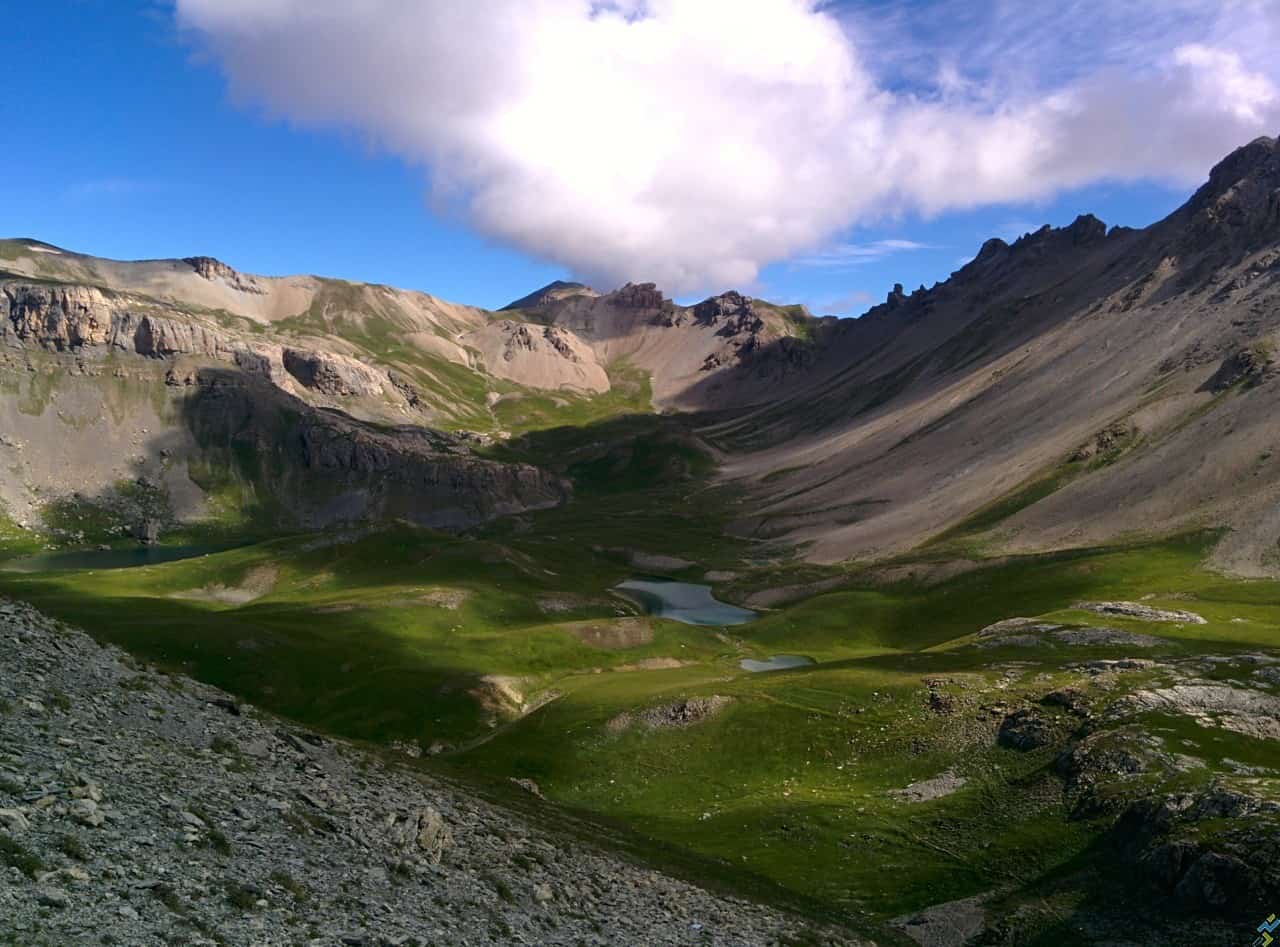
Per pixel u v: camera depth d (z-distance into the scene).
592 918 38.09
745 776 99.69
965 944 58.59
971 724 97.25
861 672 121.38
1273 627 127.81
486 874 37.62
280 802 33.31
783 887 68.31
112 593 195.00
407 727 121.88
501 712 128.62
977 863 70.88
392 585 197.50
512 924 32.44
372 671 136.62
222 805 30.44
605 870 49.12
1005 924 59.22
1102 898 59.44
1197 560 182.00
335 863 30.19
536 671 148.12
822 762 98.81
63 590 192.75
